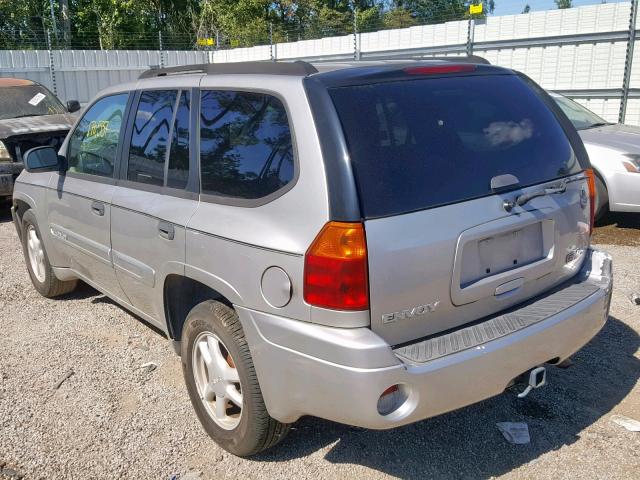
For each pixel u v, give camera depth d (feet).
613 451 10.80
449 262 9.23
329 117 9.04
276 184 9.49
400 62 10.74
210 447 11.22
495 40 43.50
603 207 24.97
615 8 37.58
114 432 11.72
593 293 10.91
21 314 17.48
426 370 8.69
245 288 9.66
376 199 8.78
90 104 15.44
